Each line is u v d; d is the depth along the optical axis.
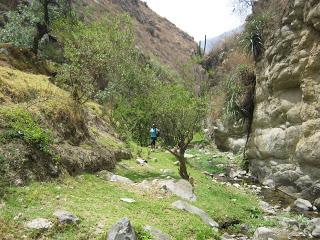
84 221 9.13
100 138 18.09
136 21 88.38
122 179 14.15
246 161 26.42
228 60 40.38
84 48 17.20
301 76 20.09
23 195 9.77
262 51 25.95
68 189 11.26
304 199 18.72
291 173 20.17
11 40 24.98
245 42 27.08
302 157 19.27
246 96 28.28
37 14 25.61
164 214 11.03
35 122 12.65
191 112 16.12
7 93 13.56
